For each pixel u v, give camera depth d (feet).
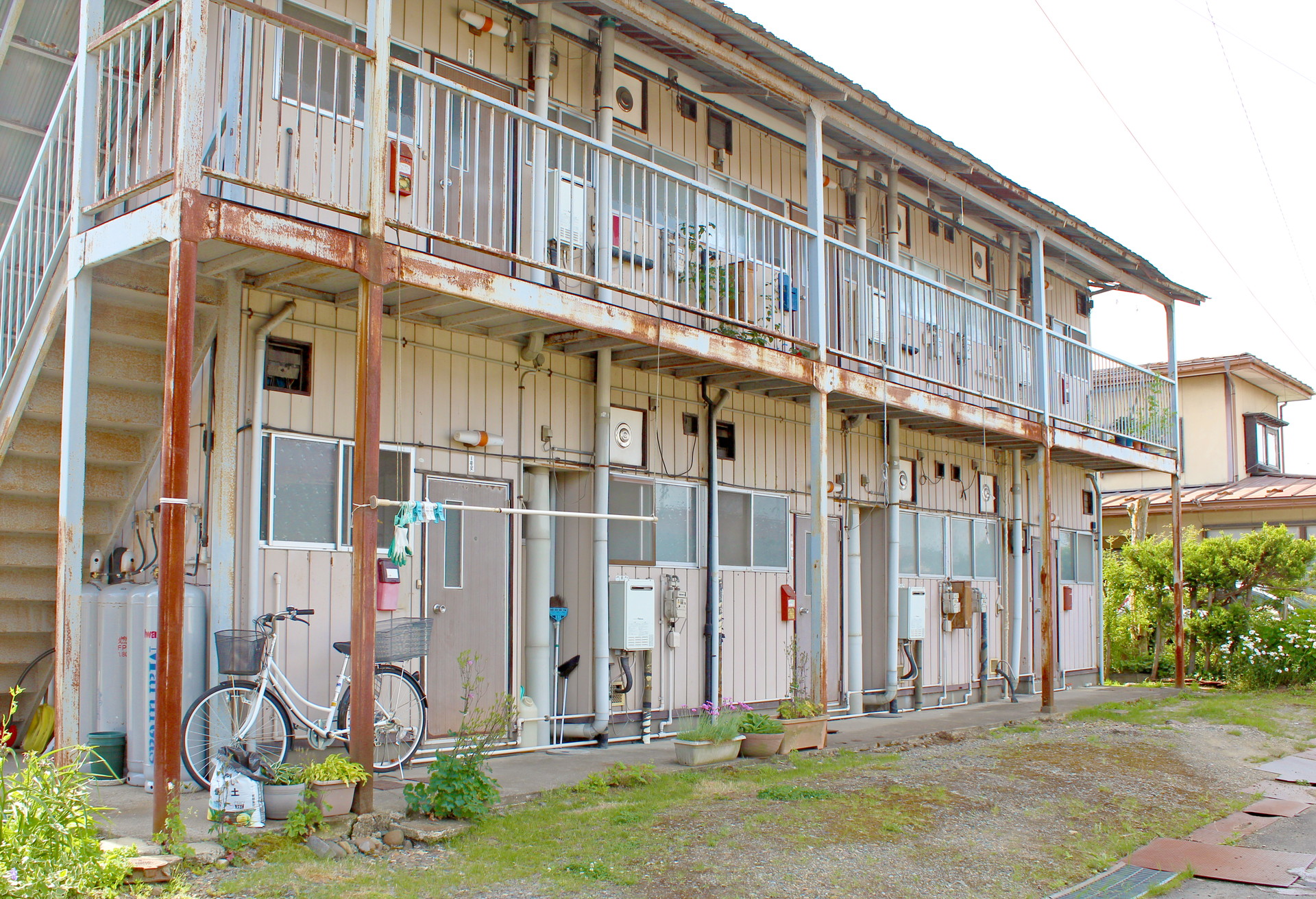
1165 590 57.11
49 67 24.82
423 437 26.58
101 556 24.72
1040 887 18.29
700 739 27.20
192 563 23.71
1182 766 29.66
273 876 16.31
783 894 16.88
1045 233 44.57
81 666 20.43
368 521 19.69
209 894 15.53
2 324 23.45
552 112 30.96
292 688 21.80
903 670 41.57
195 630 22.50
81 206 20.59
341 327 25.21
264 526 23.39
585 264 26.11
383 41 20.68
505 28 29.58
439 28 28.12
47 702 26.09
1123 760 29.86
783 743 28.73
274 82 24.23
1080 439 45.39
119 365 22.54
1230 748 33.27
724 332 32.40
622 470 31.60
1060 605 52.80
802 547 37.96
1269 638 52.16
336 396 24.97
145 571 24.85
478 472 27.78
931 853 19.63
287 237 19.11
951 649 44.45
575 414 30.55
